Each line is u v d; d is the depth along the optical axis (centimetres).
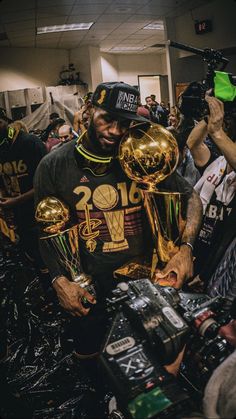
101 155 130
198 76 1061
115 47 1327
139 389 75
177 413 73
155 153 110
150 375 77
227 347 90
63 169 134
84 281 133
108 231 139
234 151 142
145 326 84
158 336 82
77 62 1298
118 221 138
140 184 121
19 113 1059
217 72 150
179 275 122
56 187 136
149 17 963
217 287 152
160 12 921
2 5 766
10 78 1188
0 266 321
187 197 140
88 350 148
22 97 1049
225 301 100
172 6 876
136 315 86
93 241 140
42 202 131
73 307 129
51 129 535
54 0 769
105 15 911
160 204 125
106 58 1429
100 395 158
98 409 157
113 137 122
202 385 93
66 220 132
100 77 1314
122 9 871
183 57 1004
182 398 73
